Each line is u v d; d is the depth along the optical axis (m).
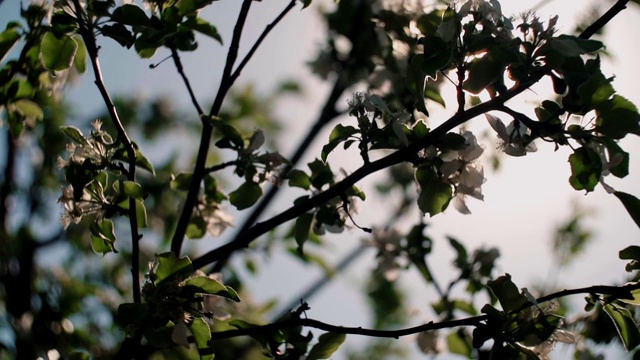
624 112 2.07
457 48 2.11
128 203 2.26
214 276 2.36
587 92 2.07
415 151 2.16
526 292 2.12
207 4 2.29
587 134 2.08
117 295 2.98
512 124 2.16
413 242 2.73
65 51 2.29
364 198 2.29
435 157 2.18
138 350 2.26
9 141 2.93
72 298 2.79
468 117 2.14
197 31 2.35
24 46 2.42
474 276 2.65
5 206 2.90
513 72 2.10
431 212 2.19
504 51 2.10
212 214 2.40
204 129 2.33
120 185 2.21
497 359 2.12
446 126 2.15
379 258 2.77
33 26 2.41
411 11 2.57
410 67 2.14
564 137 2.09
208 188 2.39
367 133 2.18
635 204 2.10
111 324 2.84
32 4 2.41
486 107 2.13
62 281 2.84
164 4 2.29
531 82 2.10
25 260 2.81
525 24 2.10
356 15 2.66
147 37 2.24
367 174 2.20
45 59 2.29
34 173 3.01
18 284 2.72
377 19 2.63
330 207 2.30
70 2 2.24
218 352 2.71
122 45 2.24
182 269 2.14
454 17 2.11
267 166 2.30
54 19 2.24
